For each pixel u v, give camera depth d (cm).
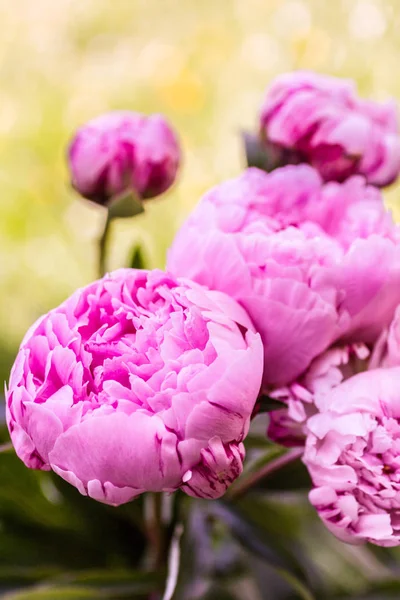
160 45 195
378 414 68
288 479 85
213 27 191
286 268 68
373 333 71
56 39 203
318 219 73
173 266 72
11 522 92
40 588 82
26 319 148
